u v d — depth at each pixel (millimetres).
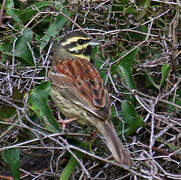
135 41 13031
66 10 12430
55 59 11922
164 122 11133
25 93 11016
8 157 10562
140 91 12750
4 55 12016
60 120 10836
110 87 11961
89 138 10617
